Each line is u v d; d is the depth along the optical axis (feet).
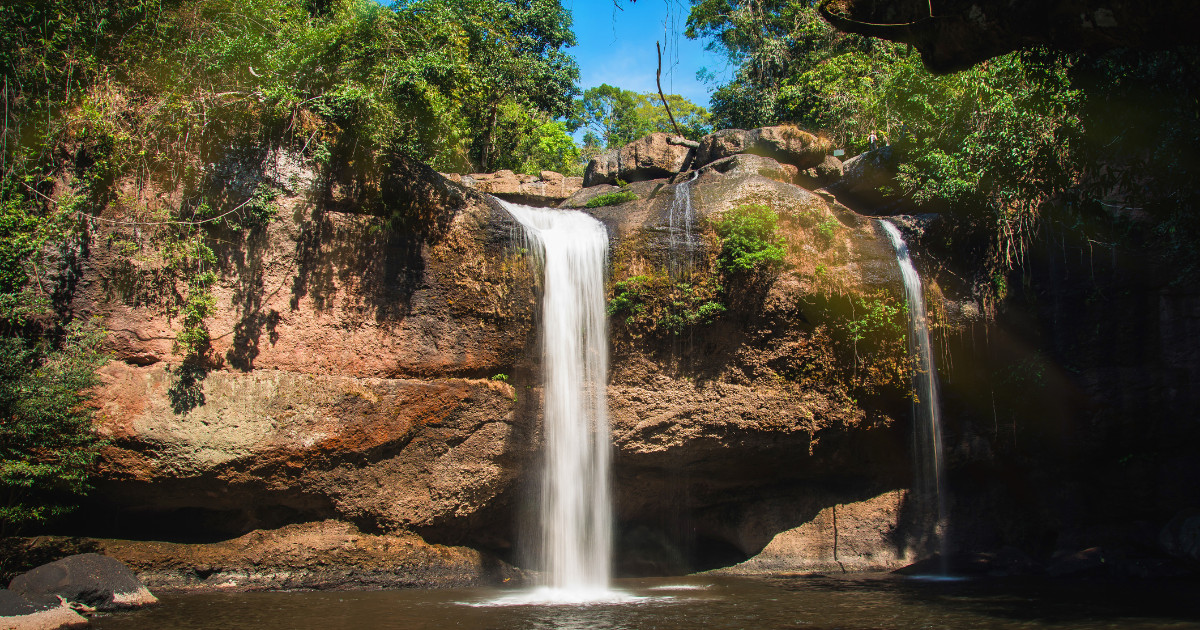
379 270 48.01
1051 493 60.29
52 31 43.06
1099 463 60.85
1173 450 59.62
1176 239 51.24
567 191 80.53
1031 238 60.18
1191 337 58.54
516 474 50.16
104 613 35.24
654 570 57.00
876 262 56.13
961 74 57.98
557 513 50.26
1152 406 59.16
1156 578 50.60
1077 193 56.49
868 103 72.54
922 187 61.82
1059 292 60.34
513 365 50.62
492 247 50.67
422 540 47.70
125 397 40.93
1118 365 59.82
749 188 55.26
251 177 45.42
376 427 45.34
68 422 38.04
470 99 74.90
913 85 63.05
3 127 41.29
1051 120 51.52
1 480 35.68
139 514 43.68
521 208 54.75
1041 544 59.47
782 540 58.03
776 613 37.14
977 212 59.72
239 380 43.24
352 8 53.52
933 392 58.23
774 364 54.19
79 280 41.37
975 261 60.44
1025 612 37.52
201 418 42.06
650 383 52.75
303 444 43.45
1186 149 46.06
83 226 41.73
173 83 45.24
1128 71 44.62
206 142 44.55
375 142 48.16
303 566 44.32
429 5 52.95
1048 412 60.34
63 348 40.45
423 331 48.42
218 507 43.98
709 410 52.60
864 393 56.29
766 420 53.16
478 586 47.96
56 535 41.29
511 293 50.57
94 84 43.68
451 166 72.13
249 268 44.91
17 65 42.11
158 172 43.42
